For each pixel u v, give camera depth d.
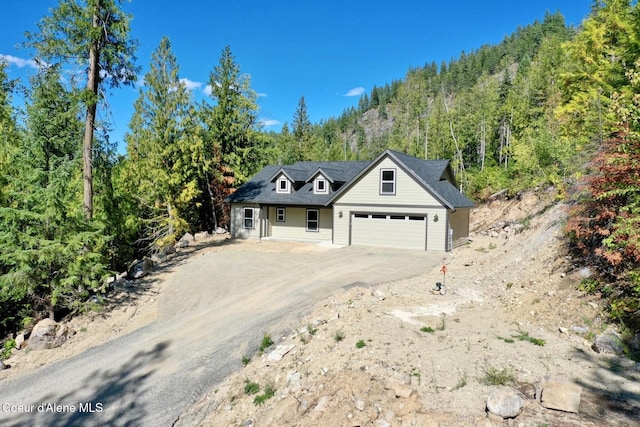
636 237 6.96
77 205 14.46
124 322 11.37
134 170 22.39
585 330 7.02
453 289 11.45
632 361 5.85
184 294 13.48
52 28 13.05
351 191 22.11
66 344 10.02
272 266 16.91
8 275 10.52
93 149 15.91
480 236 26.28
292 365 7.47
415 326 8.09
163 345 9.59
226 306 12.10
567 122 21.08
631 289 7.16
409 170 20.22
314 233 24.80
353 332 7.98
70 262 11.53
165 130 23.95
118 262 18.69
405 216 20.75
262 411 6.28
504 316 8.50
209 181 31.91
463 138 49.97
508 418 4.55
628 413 4.50
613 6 18.25
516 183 29.78
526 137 32.47
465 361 6.19
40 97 16.70
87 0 13.16
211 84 34.06
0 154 13.73
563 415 4.55
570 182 18.20
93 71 14.03
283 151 58.16
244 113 35.53
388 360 6.40
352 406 5.30
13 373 8.62
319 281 13.79
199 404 7.06
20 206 12.38
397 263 16.45
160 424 6.57
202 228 32.59
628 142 7.95
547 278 9.67
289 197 25.12
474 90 61.34
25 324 11.52
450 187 24.17
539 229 13.89
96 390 7.71
